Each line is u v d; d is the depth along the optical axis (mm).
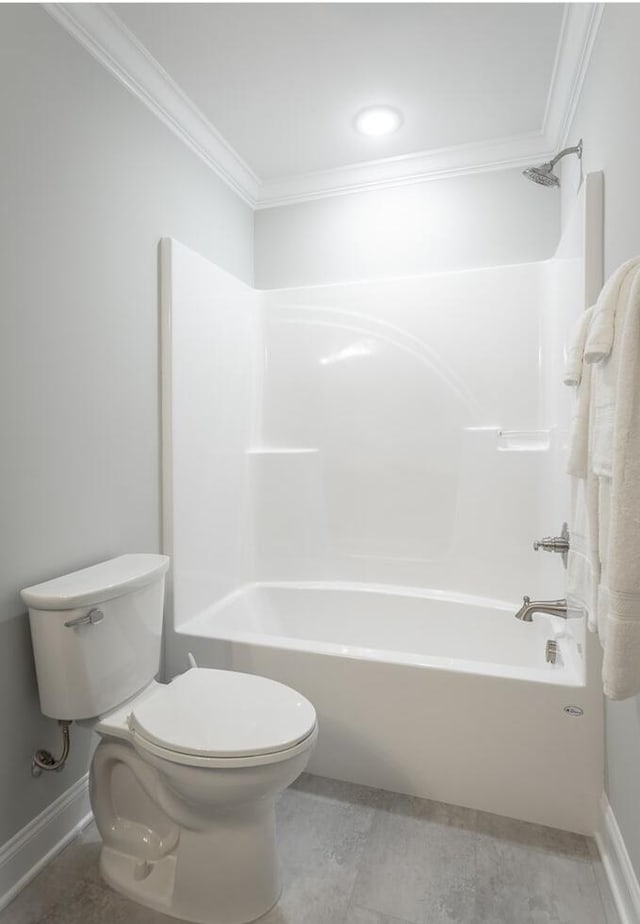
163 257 2025
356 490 2600
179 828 1366
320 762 1825
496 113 2162
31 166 1455
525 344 2361
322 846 1528
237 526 2537
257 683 1512
